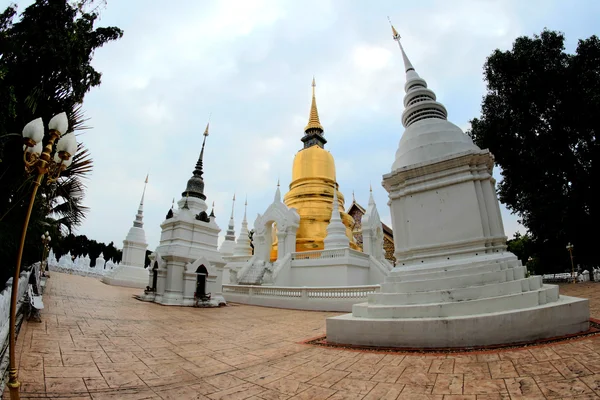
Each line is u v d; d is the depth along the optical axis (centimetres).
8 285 818
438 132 1037
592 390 414
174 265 1686
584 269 3147
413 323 718
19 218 905
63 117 477
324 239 2670
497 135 2358
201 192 2062
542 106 2227
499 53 2369
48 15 793
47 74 818
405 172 997
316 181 3322
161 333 904
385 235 4459
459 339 677
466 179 912
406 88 1245
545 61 2212
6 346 574
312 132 3850
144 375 547
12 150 787
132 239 3338
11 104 677
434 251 920
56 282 2339
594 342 593
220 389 496
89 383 493
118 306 1395
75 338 752
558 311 669
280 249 2714
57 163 495
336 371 578
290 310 1689
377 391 475
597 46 2089
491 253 853
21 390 443
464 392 450
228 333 967
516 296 714
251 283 2375
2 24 771
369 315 826
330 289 1691
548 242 2719
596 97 1900
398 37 1339
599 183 2039
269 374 568
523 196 2422
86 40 866
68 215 1127
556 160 2159
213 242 1919
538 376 478
